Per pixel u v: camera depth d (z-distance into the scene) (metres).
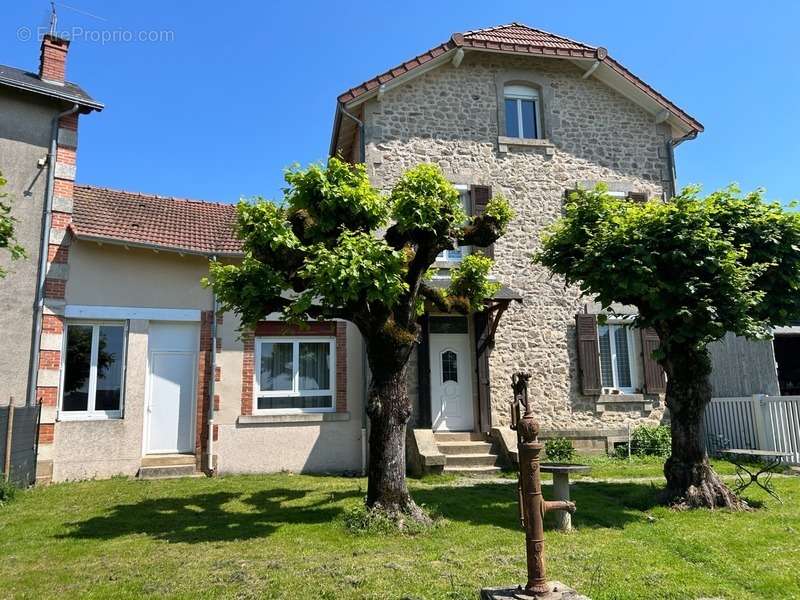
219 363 10.89
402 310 6.89
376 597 4.38
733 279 6.67
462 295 8.23
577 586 4.60
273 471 10.76
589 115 13.65
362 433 11.23
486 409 11.67
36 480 9.45
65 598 4.41
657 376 12.80
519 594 3.51
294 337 11.45
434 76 12.90
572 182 13.20
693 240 6.81
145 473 10.16
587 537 6.05
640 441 12.16
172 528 6.52
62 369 10.12
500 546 5.70
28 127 10.34
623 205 8.15
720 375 13.06
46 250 10.09
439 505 7.62
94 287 10.37
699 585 4.62
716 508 7.23
